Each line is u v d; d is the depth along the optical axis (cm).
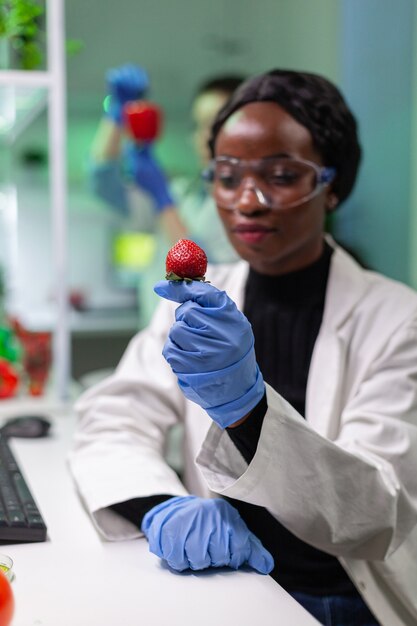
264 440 84
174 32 368
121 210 302
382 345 112
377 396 107
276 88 111
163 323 136
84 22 355
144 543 96
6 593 67
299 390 117
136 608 78
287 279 120
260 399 84
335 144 113
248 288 126
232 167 111
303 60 352
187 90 377
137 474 106
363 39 299
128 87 254
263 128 108
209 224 237
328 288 119
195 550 87
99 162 281
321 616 108
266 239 110
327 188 119
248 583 85
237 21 372
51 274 377
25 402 178
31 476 125
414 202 273
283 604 80
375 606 103
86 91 363
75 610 77
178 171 385
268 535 113
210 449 90
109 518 99
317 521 91
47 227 377
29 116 215
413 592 104
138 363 133
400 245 280
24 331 189
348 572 103
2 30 173
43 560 90
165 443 128
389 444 101
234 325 79
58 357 181
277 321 120
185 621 76
